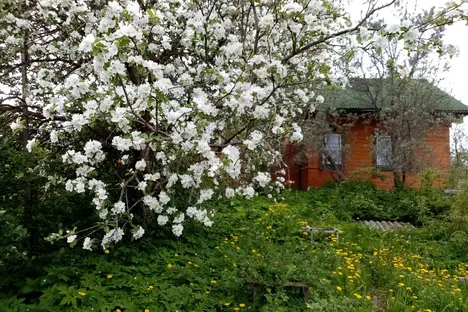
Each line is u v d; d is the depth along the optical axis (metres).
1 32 4.07
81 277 3.46
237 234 5.55
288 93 4.57
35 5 4.28
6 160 3.50
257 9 4.51
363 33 3.43
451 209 7.29
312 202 9.44
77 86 3.11
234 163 3.15
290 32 3.88
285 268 3.70
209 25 3.80
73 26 4.02
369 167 11.39
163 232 4.75
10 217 3.13
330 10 4.02
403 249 5.90
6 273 3.49
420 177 9.73
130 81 3.65
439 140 12.06
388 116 10.99
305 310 3.47
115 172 4.17
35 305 3.07
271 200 8.38
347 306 3.69
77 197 4.27
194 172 3.29
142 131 3.81
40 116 4.44
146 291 3.45
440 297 4.07
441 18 3.43
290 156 11.87
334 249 5.37
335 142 12.77
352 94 12.04
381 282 4.62
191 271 3.89
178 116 2.99
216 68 3.74
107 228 3.21
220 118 3.81
